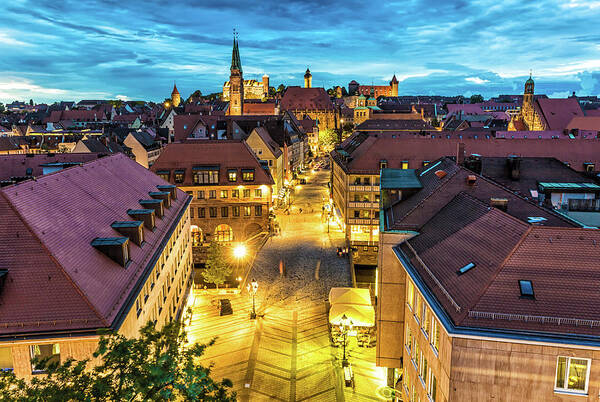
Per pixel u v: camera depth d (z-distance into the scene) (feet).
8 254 80.43
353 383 124.57
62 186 105.29
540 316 69.82
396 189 132.46
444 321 73.56
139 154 416.26
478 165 146.41
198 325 159.33
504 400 70.85
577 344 66.18
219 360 135.95
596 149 254.27
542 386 69.31
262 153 327.47
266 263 221.46
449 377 72.18
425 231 107.65
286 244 250.98
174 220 143.64
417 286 88.07
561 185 134.21
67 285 78.84
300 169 524.93
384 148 258.16
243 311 169.89
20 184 92.07
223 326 158.10
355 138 333.01
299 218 309.01
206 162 250.78
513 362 69.51
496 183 122.62
